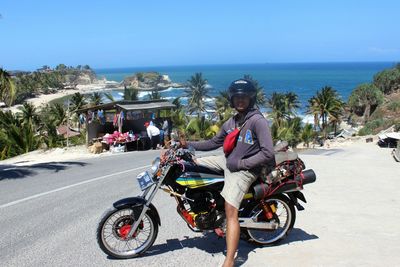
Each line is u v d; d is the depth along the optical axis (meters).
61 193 8.77
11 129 24.91
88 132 21.95
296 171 4.68
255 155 4.20
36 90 180.38
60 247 5.26
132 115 22.84
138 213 4.66
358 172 11.01
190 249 4.99
